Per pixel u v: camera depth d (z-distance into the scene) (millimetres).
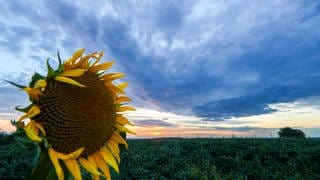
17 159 1007
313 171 1252
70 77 287
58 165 255
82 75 299
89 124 286
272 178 1187
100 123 298
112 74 325
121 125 334
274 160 1354
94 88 301
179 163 1288
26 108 263
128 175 1070
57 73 278
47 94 273
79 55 293
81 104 282
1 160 1000
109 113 312
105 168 302
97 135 295
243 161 1333
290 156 1419
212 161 1348
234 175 1220
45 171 260
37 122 268
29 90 261
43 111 270
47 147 258
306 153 1407
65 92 280
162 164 1269
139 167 1137
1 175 864
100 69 313
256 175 1214
